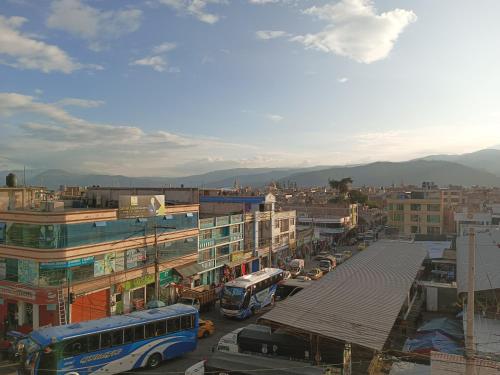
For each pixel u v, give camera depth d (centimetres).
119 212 3794
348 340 1923
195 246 4747
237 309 3712
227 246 5397
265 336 2280
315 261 7181
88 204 4934
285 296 4397
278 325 2155
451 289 3578
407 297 2961
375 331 2036
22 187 4550
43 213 3278
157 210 4172
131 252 3916
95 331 2283
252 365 1941
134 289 3922
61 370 2147
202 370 2173
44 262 3259
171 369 2531
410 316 3191
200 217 5769
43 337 2172
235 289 3784
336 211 10381
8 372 2488
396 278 3200
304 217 10069
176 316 2666
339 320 2173
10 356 2706
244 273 5778
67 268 3309
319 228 9594
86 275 3475
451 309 3538
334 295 2667
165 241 4322
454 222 9012
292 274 5628
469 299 1497
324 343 2116
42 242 3281
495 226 6750
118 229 3778
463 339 2408
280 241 6844
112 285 3691
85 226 3469
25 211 3422
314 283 3031
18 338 2870
